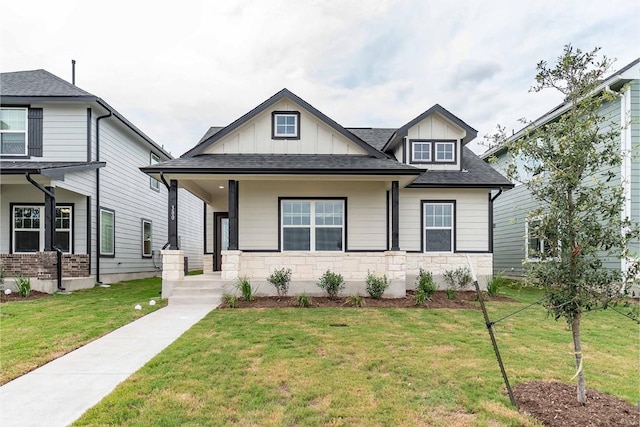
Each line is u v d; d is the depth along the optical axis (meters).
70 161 11.75
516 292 10.59
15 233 11.77
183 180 10.22
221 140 10.57
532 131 3.88
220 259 13.28
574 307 3.33
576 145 3.33
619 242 3.27
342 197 10.54
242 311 7.62
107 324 6.37
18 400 3.48
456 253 10.95
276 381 3.83
